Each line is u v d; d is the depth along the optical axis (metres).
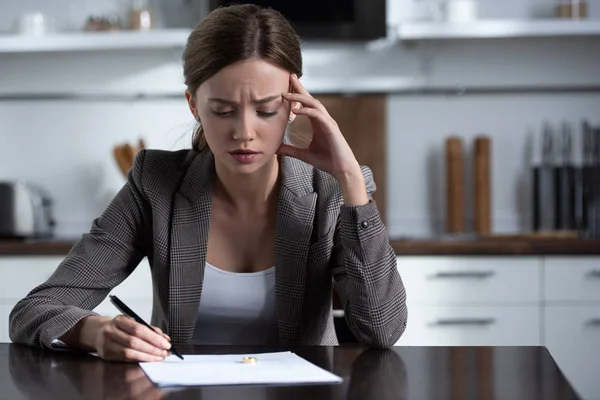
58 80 4.48
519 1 4.43
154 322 2.10
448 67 4.43
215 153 1.81
